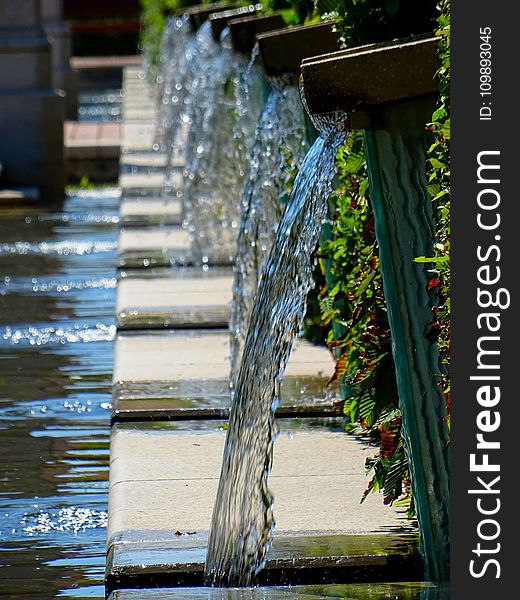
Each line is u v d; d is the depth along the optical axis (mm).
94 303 18406
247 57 16109
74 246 23438
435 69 7668
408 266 7898
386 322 9391
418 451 8055
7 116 31250
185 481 9883
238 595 7922
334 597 7855
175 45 35594
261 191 14414
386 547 8438
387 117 7809
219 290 17344
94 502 10453
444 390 7891
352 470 10055
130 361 13742
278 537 8648
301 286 8922
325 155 8703
